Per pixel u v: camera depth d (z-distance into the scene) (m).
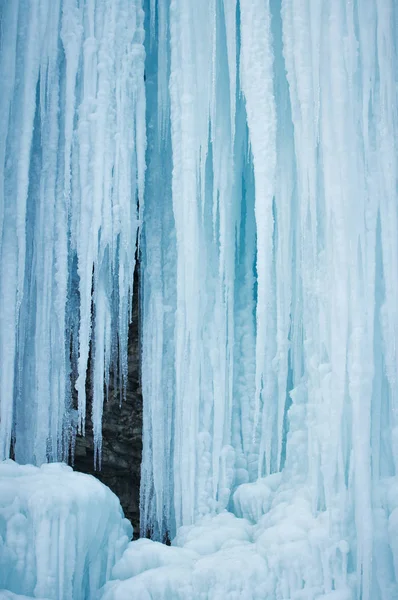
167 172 7.65
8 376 6.95
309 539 5.43
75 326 8.04
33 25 7.14
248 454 7.02
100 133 7.02
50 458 7.52
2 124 7.06
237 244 7.41
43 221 7.23
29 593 4.86
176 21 6.95
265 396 6.86
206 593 5.27
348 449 5.70
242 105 7.22
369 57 6.05
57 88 7.23
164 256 7.52
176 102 6.87
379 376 5.77
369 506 5.40
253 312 7.42
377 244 5.95
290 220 6.73
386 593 5.29
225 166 6.93
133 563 5.58
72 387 8.43
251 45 6.54
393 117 6.00
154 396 7.27
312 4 6.22
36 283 7.34
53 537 4.99
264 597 5.28
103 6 7.17
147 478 7.36
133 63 7.21
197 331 6.88
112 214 7.08
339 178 5.93
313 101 6.20
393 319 5.73
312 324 6.21
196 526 6.43
